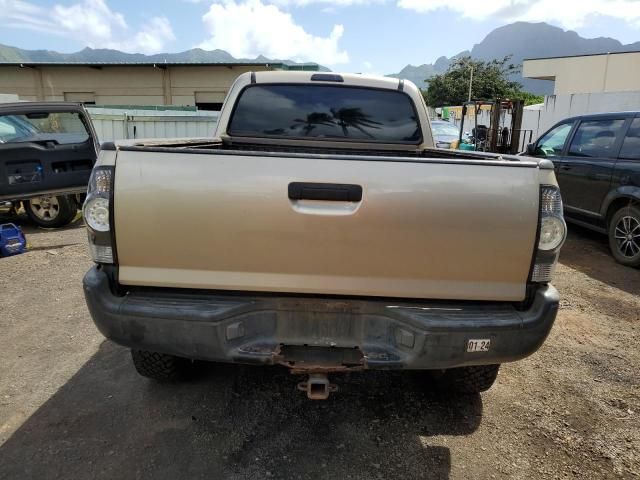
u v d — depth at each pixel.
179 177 2.13
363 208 2.13
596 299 4.96
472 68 54.72
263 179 2.12
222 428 2.72
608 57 32.16
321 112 4.24
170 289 2.29
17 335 3.82
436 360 2.22
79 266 5.64
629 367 3.58
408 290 2.22
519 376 3.42
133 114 13.53
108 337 2.28
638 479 2.44
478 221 2.15
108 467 2.39
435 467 2.48
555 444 2.70
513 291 2.25
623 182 6.04
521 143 18.45
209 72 21.33
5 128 6.74
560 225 2.19
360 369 2.29
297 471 2.41
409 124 4.27
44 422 2.73
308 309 2.29
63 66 21.58
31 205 7.69
